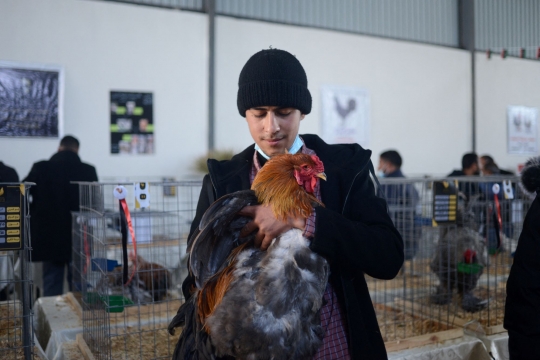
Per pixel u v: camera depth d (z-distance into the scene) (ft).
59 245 15.03
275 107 4.73
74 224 11.48
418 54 31.12
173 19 23.44
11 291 12.29
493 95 34.45
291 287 4.07
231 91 25.13
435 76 31.86
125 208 6.55
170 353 7.65
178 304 9.87
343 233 4.23
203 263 4.34
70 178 15.34
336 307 4.68
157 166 23.30
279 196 4.35
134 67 22.63
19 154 20.36
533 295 5.98
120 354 7.63
